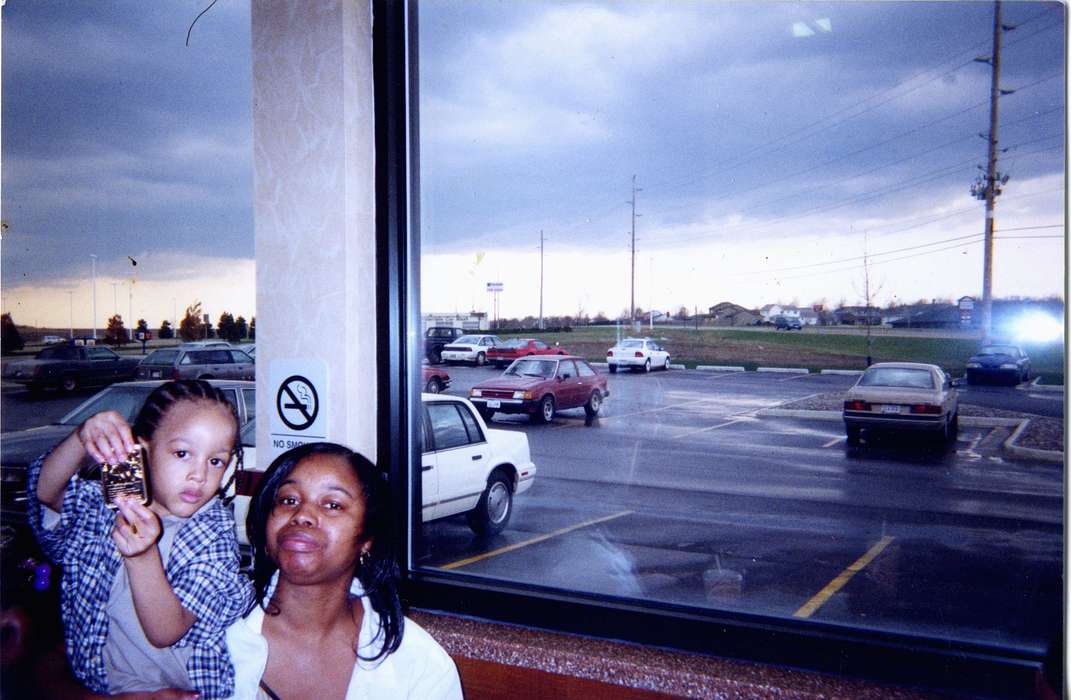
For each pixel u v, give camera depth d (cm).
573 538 718
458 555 596
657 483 1023
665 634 181
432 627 195
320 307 223
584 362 1500
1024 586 582
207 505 143
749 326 2044
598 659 173
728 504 902
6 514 304
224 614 127
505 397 1388
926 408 1092
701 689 163
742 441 1296
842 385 1742
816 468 1077
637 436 1349
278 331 230
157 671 142
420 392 236
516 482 640
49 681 144
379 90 229
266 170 231
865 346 1736
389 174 229
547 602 194
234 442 146
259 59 232
